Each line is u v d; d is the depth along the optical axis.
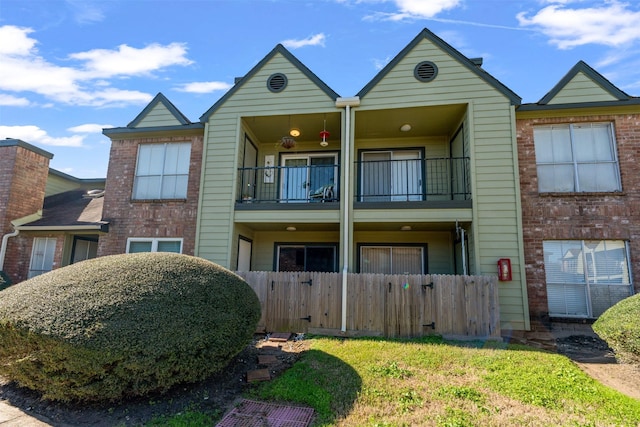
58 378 3.49
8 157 10.52
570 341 6.36
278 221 8.35
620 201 7.45
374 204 7.99
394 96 8.25
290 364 4.98
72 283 3.97
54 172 13.61
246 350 5.60
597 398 3.79
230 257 8.27
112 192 9.63
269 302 7.10
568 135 7.98
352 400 3.75
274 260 10.06
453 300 6.55
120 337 3.50
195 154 9.43
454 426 3.17
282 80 8.88
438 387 4.05
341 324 6.77
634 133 7.65
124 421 3.39
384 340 6.17
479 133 7.80
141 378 3.61
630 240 7.30
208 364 4.08
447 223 8.05
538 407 3.59
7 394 3.96
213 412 3.56
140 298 3.86
